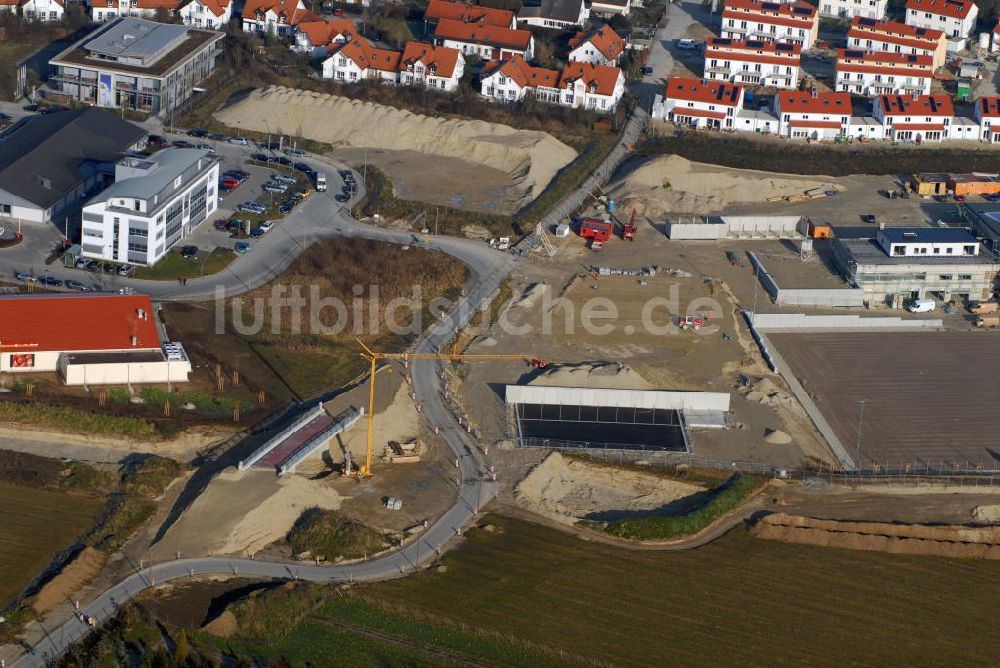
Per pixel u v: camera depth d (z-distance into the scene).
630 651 147.50
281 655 142.75
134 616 146.25
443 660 144.00
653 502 176.00
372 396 172.62
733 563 163.88
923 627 155.12
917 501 179.38
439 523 167.25
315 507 167.25
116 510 163.62
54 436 178.88
